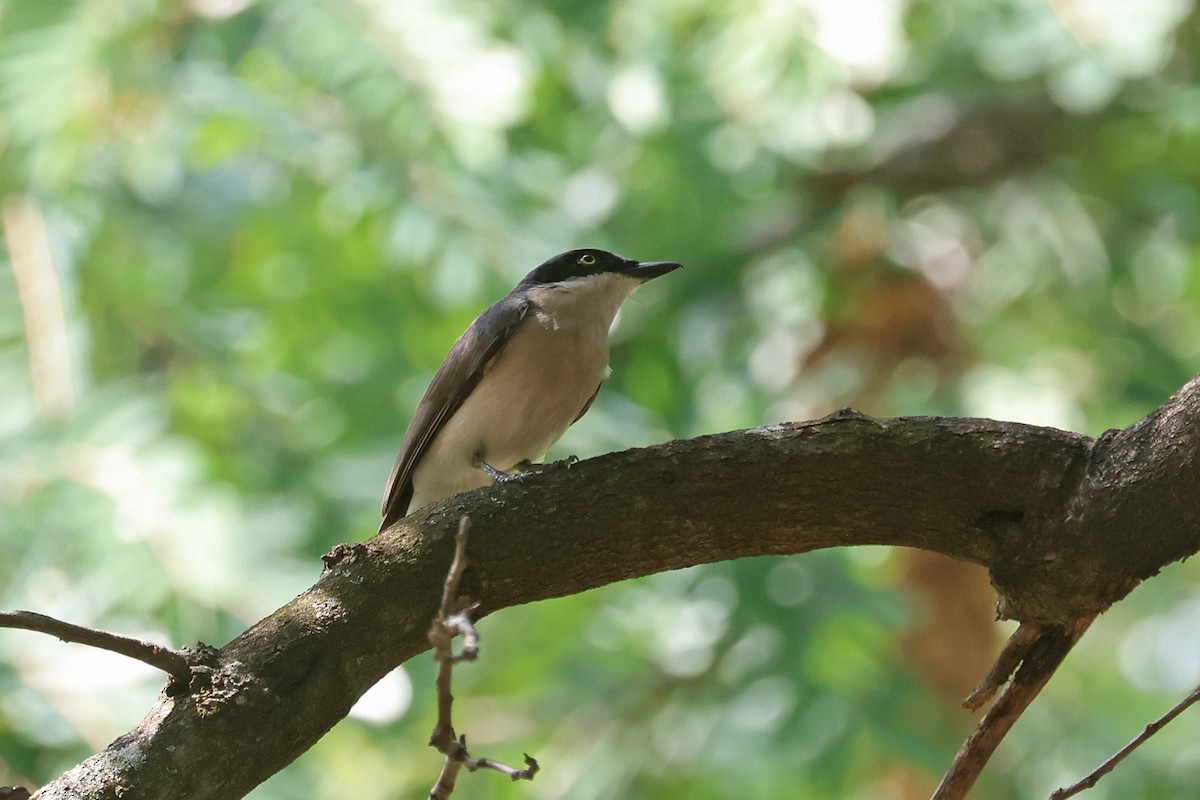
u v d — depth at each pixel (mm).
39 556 8883
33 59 10383
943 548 5574
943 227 14562
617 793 12125
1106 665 16859
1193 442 5066
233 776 4934
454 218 11266
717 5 11617
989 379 13102
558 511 5504
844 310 13789
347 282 13492
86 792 4730
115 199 11414
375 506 12258
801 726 11078
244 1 11180
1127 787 13523
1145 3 11258
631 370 14250
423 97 10602
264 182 12789
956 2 12312
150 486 8945
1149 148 14367
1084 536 5277
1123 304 14609
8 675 7984
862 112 12750
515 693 13047
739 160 12508
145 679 8117
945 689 12039
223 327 12266
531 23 11922
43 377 9383
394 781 12531
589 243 12094
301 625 5227
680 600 12203
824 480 5469
